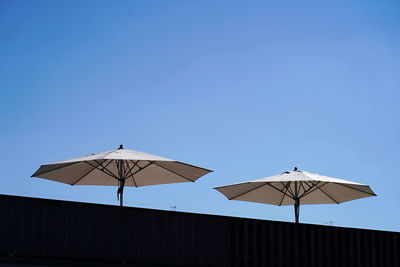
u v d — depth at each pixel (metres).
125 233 10.98
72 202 10.63
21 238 10.13
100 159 13.42
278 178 14.69
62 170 13.80
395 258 14.30
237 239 12.17
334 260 13.30
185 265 11.46
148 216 11.26
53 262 10.31
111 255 10.80
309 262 12.98
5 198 10.11
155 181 14.98
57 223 10.46
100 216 10.83
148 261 11.10
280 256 12.60
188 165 13.45
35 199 10.34
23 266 10.06
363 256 13.80
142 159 12.79
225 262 11.94
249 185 15.39
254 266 12.24
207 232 11.84
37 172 13.14
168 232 11.41
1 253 9.93
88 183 14.73
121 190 13.73
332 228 13.44
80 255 10.54
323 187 15.73
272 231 12.62
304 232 13.02
